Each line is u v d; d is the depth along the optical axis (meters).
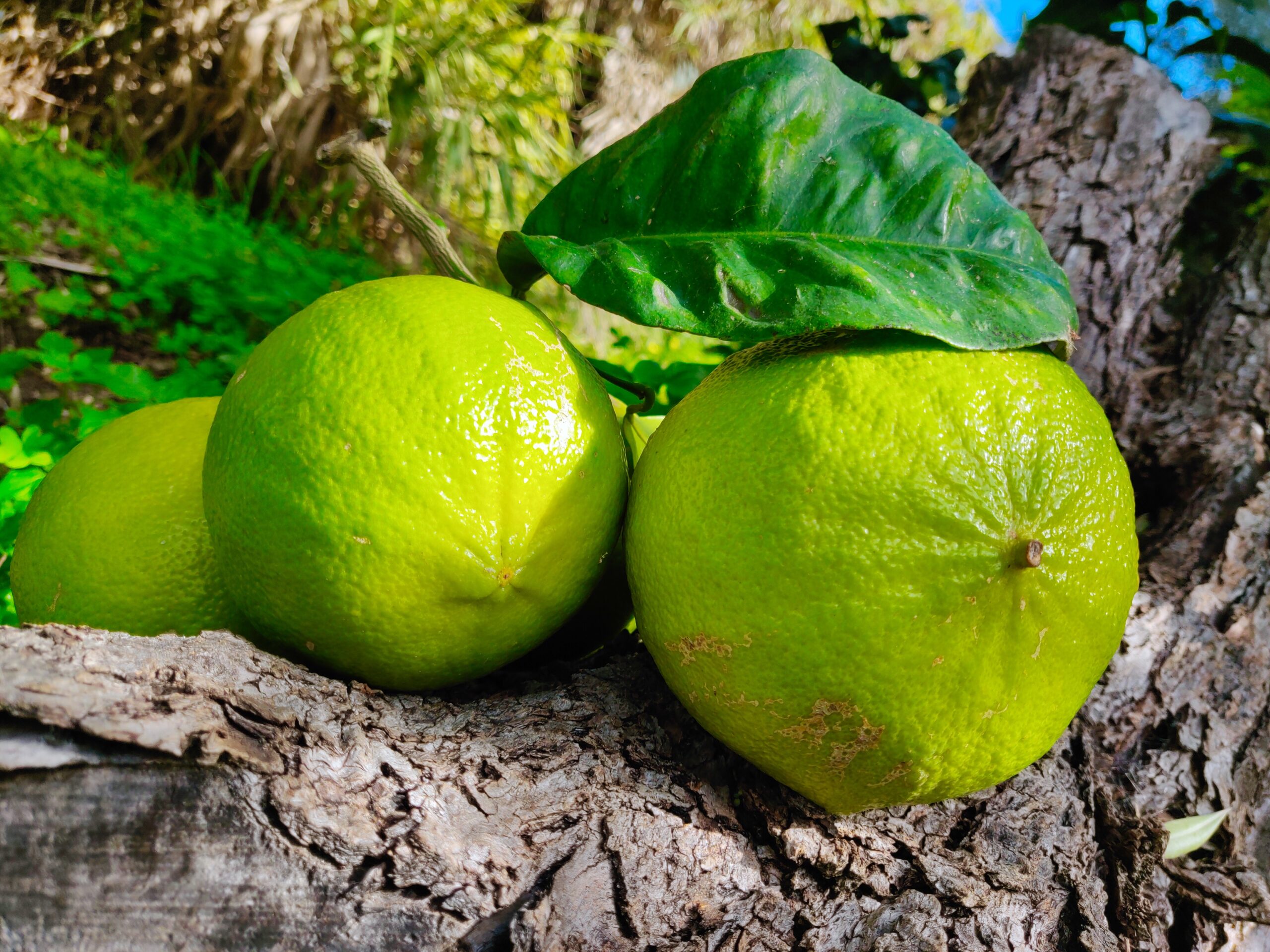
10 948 0.14
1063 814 0.22
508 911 0.16
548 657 0.24
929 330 0.18
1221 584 0.32
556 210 0.23
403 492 0.17
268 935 0.15
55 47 0.99
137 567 0.20
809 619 0.17
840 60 0.62
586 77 1.22
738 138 0.21
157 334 0.70
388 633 0.18
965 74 1.23
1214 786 0.27
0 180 0.74
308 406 0.17
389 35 0.92
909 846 0.20
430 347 0.18
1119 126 0.42
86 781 0.14
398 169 1.01
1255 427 0.36
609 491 0.19
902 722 0.17
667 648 0.19
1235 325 0.39
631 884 0.18
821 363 0.18
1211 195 0.52
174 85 1.02
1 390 0.48
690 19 1.13
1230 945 0.24
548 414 0.18
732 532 0.17
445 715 0.19
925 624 0.17
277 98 1.00
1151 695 0.28
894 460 0.17
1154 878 0.24
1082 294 0.39
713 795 0.20
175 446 0.21
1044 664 0.17
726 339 0.19
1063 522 0.17
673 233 0.22
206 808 0.15
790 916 0.19
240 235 0.85
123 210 0.79
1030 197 0.41
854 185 0.21
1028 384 0.18
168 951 0.14
